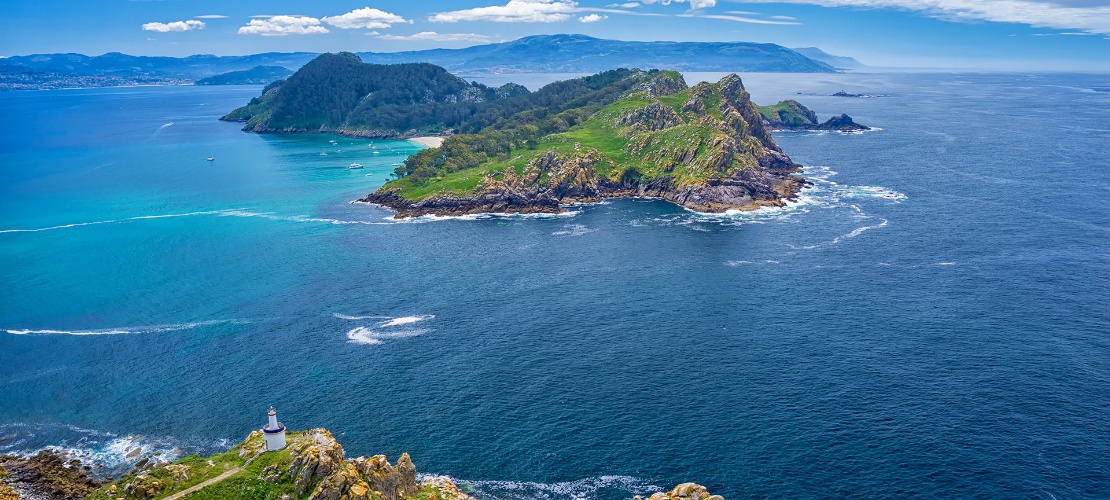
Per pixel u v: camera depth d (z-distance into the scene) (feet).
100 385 430.61
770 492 325.21
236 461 290.15
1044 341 465.88
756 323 508.12
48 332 508.94
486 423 383.86
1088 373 422.00
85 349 479.41
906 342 469.98
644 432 373.20
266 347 479.41
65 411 402.72
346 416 392.06
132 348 480.23
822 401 398.62
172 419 392.88
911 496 320.09
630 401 403.75
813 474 336.08
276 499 263.70
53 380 437.17
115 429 384.68
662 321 515.50
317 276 627.46
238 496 265.95
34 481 338.13
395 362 454.81
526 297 569.23
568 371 440.45
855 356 451.53
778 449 355.56
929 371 429.38
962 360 442.09
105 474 346.95
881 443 357.82
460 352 469.16
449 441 368.48
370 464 281.74
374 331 504.84
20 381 436.35
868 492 323.16
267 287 598.75
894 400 397.39
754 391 411.34
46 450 365.40
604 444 363.76
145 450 366.02
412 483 306.14
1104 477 328.70
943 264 629.92
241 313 540.52
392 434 374.84
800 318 515.09
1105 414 378.53
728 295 565.12
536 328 506.48
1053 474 331.57
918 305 533.96
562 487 332.19
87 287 603.67
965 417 378.73
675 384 421.59
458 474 342.44
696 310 535.19
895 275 603.67
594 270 636.89
